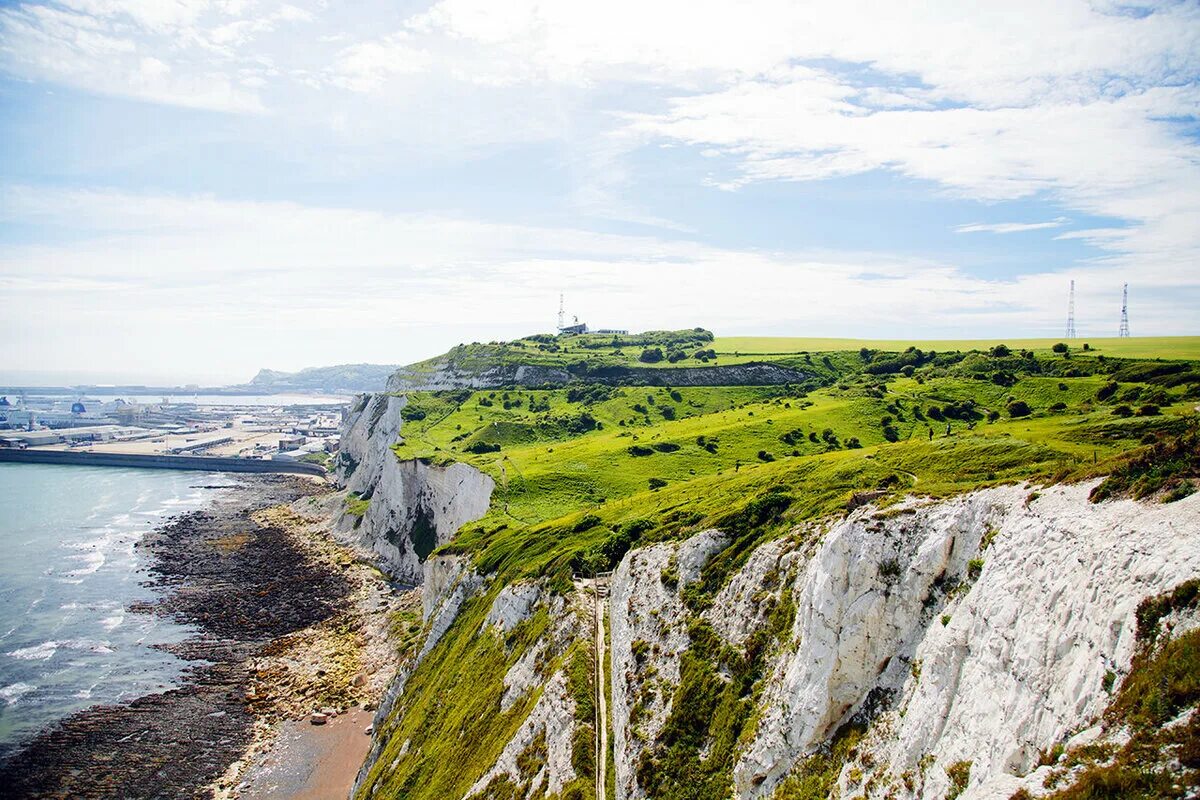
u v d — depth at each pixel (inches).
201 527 6515.8
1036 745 904.9
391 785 2278.5
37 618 4079.7
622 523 2787.9
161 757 2763.3
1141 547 904.3
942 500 1354.6
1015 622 1043.3
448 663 2738.7
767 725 1386.6
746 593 1712.6
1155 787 673.6
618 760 1665.8
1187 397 2945.4
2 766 2650.1
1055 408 3358.8
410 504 5585.6
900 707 1194.0
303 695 3272.6
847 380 6053.2
